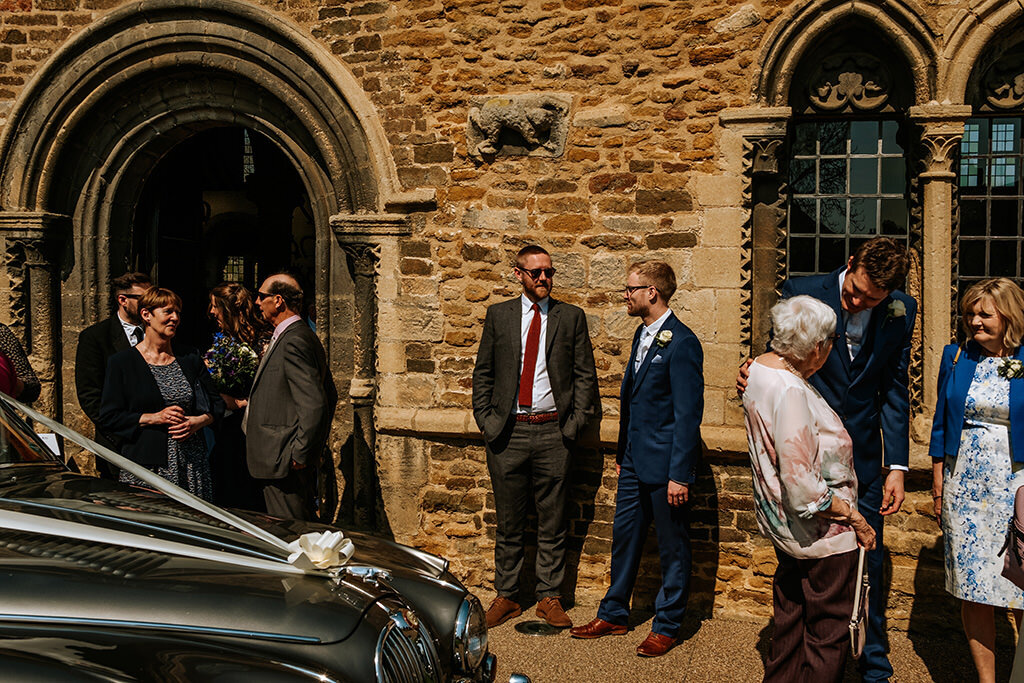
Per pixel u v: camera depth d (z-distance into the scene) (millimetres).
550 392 4598
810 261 4898
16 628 1857
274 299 4293
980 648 3447
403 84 5254
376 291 5391
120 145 5914
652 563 4863
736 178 4711
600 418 4895
